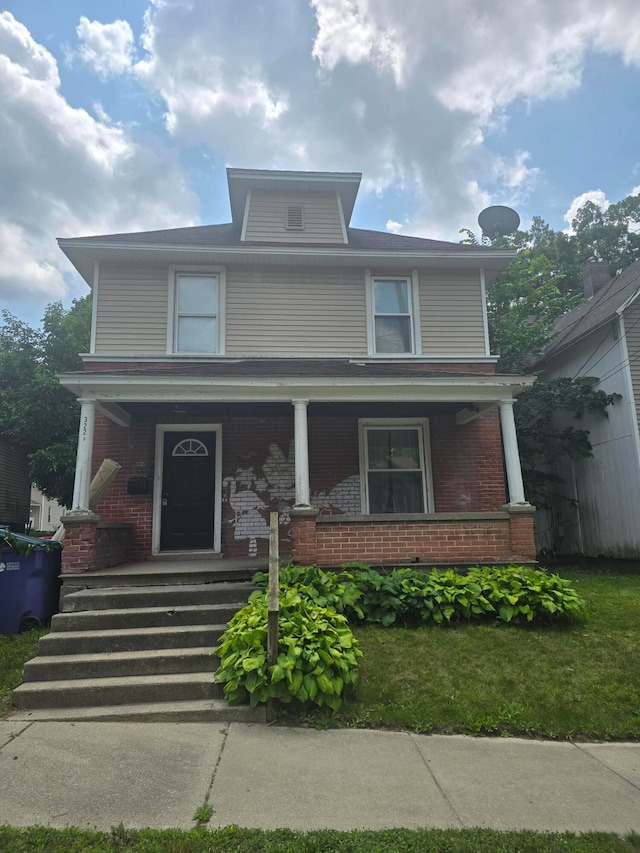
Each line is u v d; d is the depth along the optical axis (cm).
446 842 256
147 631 511
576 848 253
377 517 695
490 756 359
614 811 291
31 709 425
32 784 309
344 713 414
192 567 673
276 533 442
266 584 593
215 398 723
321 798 300
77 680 454
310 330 941
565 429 1247
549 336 1493
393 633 548
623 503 1103
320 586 585
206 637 507
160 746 364
